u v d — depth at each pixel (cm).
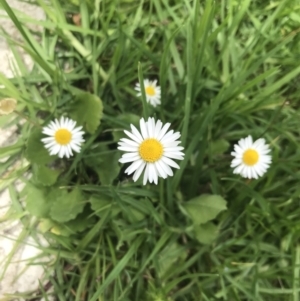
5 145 17
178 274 16
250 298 15
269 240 16
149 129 13
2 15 17
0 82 16
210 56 17
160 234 16
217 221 17
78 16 18
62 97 17
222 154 17
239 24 19
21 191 16
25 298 16
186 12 19
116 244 16
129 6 19
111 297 16
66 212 15
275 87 17
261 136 16
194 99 16
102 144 16
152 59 17
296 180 16
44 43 17
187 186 17
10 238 15
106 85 18
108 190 15
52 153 15
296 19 18
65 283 16
